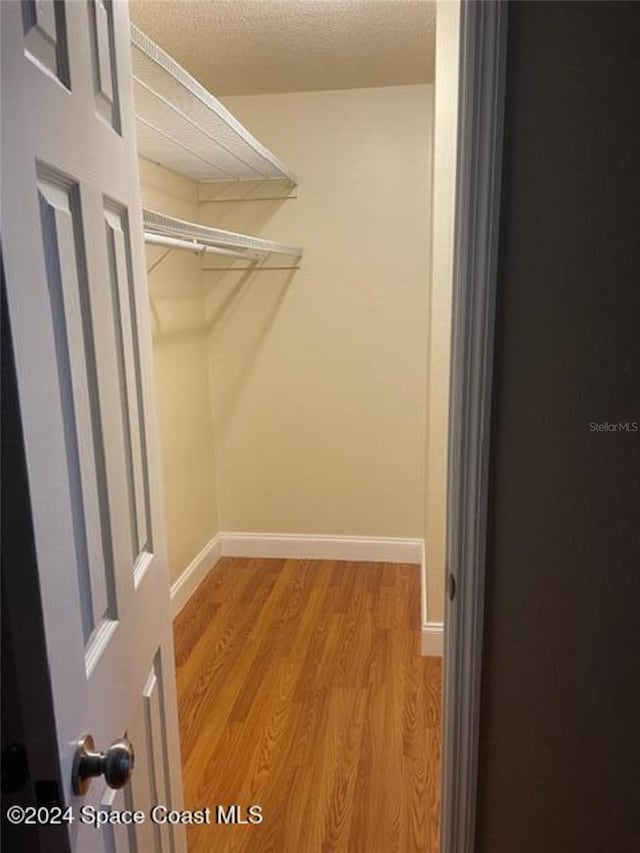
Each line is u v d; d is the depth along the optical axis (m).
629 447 0.99
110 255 0.93
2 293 0.57
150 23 2.18
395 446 3.28
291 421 3.33
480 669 1.08
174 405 2.87
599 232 0.92
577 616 1.05
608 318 0.95
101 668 0.83
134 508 1.04
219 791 1.80
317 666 2.43
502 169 0.91
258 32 2.26
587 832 1.13
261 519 3.47
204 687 2.30
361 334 3.18
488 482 1.01
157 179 2.68
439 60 2.01
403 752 1.95
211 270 3.21
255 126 3.03
